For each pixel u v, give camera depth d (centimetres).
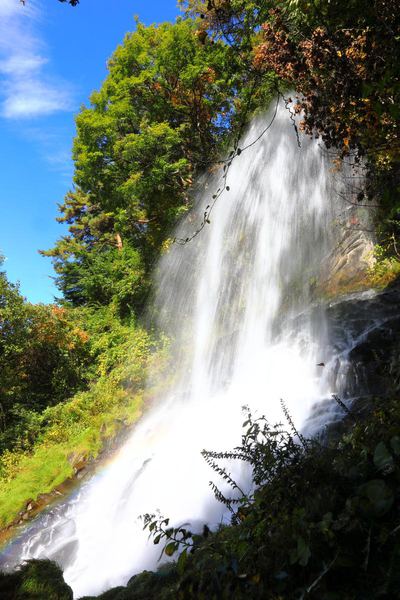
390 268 1162
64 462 1234
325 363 884
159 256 2088
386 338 830
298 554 200
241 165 1783
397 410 291
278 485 265
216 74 1764
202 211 1975
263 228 1680
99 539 794
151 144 1842
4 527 1015
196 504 693
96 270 2369
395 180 576
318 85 544
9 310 1900
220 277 1817
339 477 248
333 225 1434
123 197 2089
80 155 2091
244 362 1256
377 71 440
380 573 184
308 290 1416
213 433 903
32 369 2030
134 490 865
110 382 1644
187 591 241
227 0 571
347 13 493
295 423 751
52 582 324
